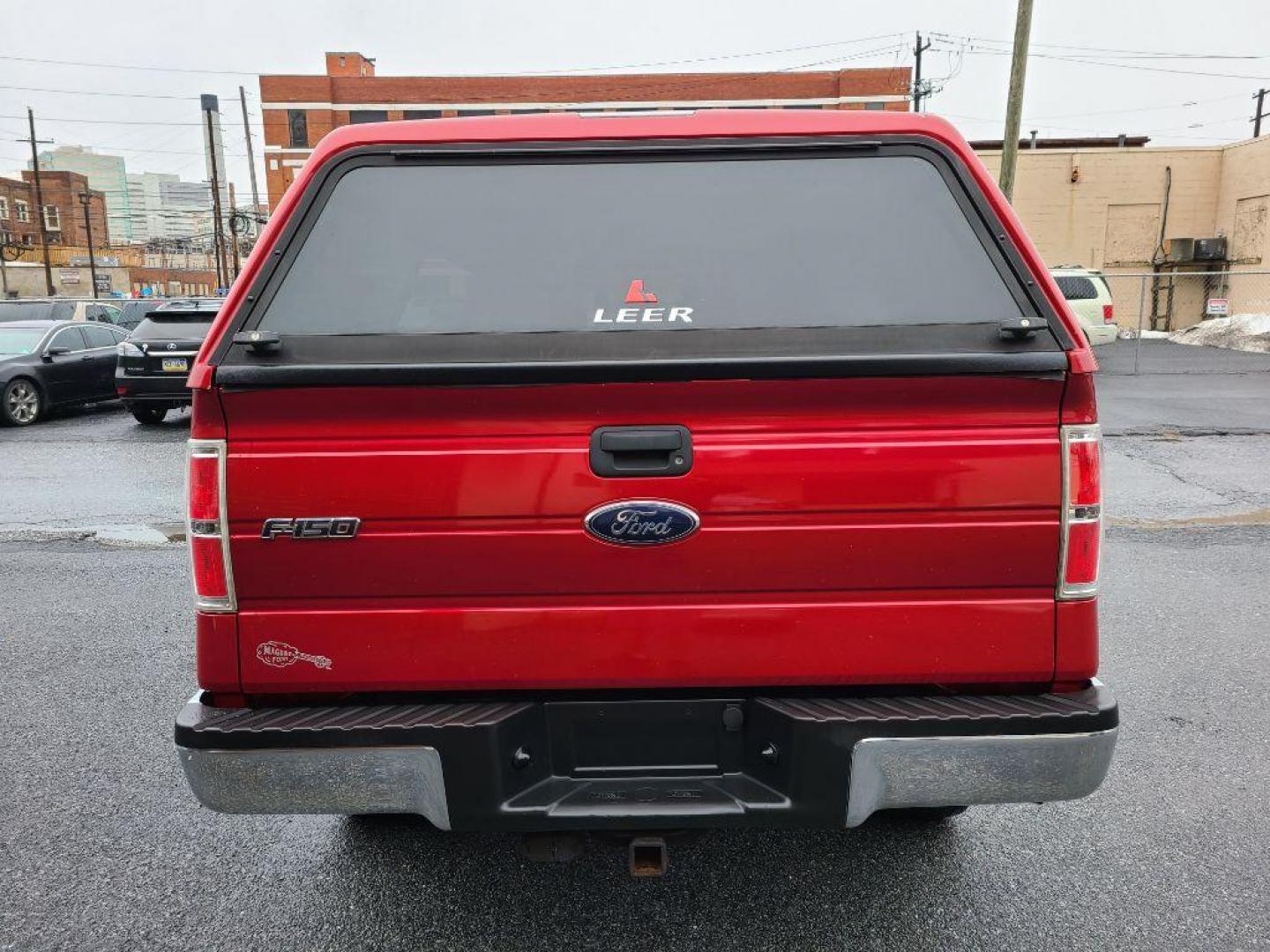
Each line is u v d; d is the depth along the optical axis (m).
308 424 2.24
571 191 2.52
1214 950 2.65
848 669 2.31
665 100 65.56
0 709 4.37
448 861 3.14
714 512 2.26
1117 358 21.33
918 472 2.24
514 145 2.53
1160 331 29.94
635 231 2.48
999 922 2.79
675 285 2.42
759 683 2.32
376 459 2.24
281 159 66.75
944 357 2.18
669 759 2.40
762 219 2.49
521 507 2.26
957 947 2.68
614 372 2.19
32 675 4.76
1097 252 31.33
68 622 5.56
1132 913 2.82
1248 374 17.80
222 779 2.23
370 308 2.40
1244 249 29.33
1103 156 30.88
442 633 2.30
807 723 2.22
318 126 66.38
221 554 2.27
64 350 14.48
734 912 2.85
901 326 2.32
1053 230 31.39
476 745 2.22
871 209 2.49
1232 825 3.31
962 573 2.28
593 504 2.26
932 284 2.39
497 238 2.47
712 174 2.54
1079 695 2.34
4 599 5.98
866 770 2.23
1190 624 5.29
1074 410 2.25
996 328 2.30
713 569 2.28
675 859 3.14
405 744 2.22
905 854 3.16
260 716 2.30
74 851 3.21
